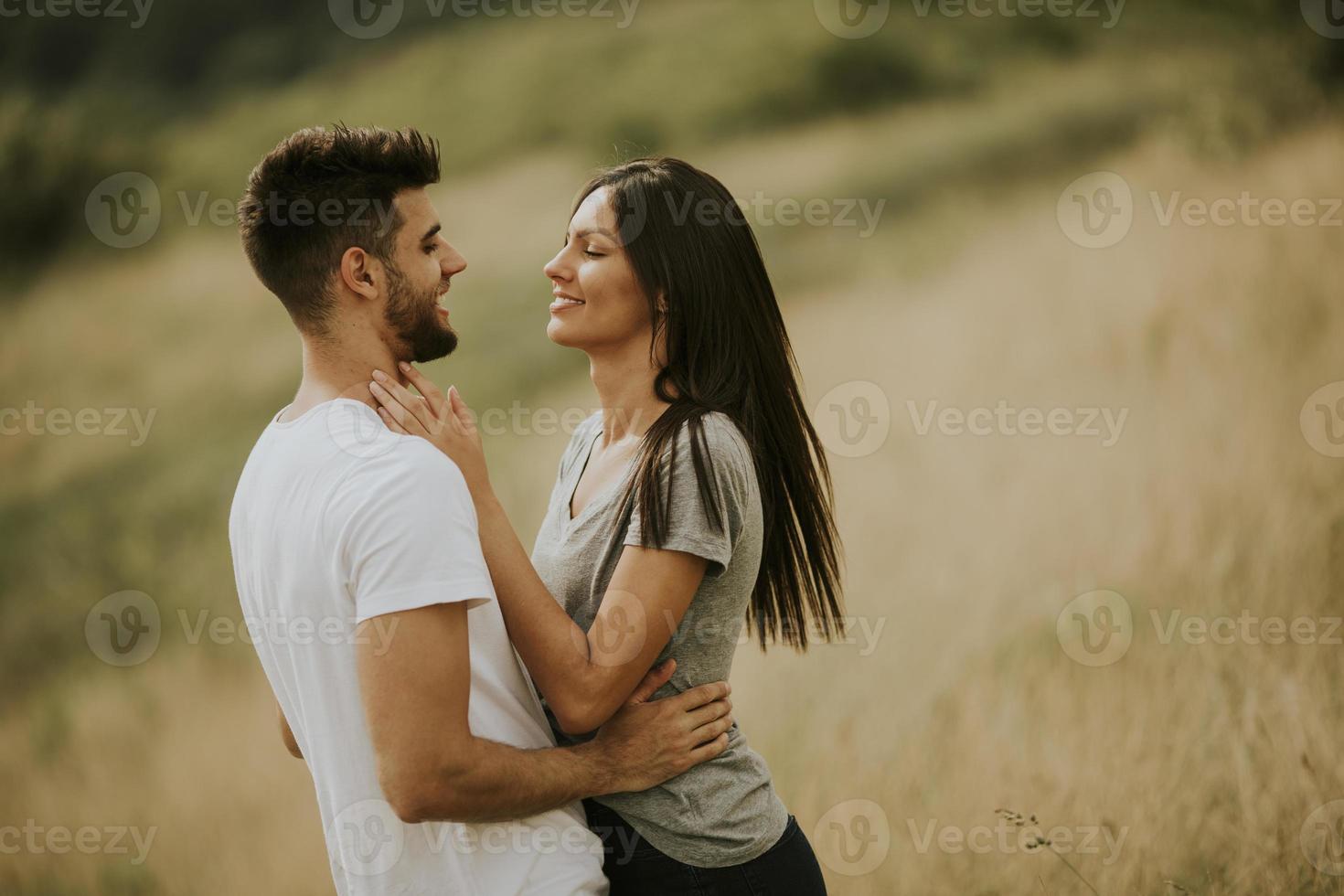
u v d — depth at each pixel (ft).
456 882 9.32
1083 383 31.35
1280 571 21.02
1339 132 43.73
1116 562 23.07
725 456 10.18
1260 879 14.82
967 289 43.16
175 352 74.90
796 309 49.60
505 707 9.85
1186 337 30.89
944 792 18.24
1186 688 18.13
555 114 106.73
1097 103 73.82
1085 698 18.94
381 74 123.65
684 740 10.08
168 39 132.05
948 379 34.58
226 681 37.14
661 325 10.94
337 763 9.26
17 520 56.49
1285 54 54.08
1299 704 16.99
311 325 10.12
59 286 90.68
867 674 21.95
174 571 46.78
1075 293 36.65
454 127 109.70
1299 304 30.04
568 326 11.12
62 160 104.53
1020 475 27.43
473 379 53.01
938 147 75.05
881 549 26.27
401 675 8.68
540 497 36.27
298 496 9.35
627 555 10.01
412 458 9.12
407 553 8.79
